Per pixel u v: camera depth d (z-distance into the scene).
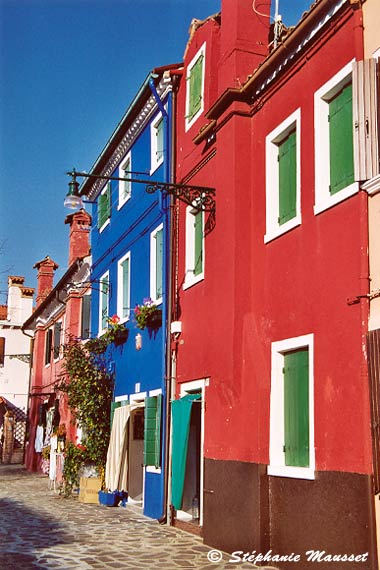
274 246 9.66
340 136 8.50
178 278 13.38
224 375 10.21
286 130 9.75
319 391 8.22
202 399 11.45
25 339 40.97
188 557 9.32
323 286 8.38
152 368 14.33
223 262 10.55
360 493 7.25
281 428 9.16
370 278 7.56
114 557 9.23
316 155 8.79
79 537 10.95
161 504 12.84
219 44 12.62
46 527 12.07
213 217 11.34
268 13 11.33
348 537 7.39
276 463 9.06
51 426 25.97
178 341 13.07
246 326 10.01
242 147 10.58
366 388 7.36
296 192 9.41
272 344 9.42
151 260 14.88
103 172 19.23
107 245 18.72
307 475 8.27
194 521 11.87
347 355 7.75
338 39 8.53
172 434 12.52
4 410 39.00
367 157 7.64
